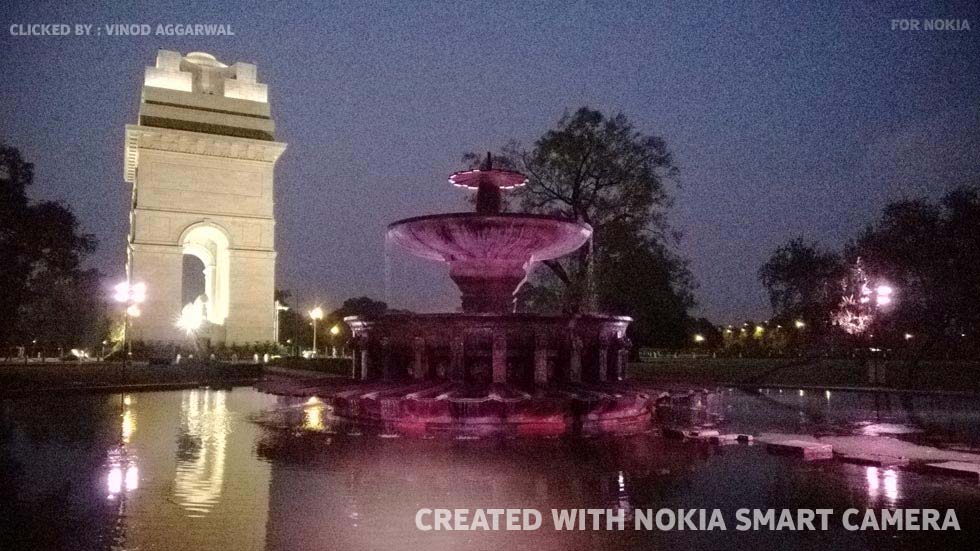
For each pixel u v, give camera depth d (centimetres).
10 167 4125
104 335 7675
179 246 6381
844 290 4331
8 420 2031
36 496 1024
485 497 1008
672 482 1104
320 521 888
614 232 3856
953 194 4000
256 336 6525
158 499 1002
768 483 1097
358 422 1811
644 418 1845
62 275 4612
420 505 966
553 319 1764
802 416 2042
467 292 2030
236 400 2806
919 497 1007
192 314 6412
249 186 6675
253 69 7081
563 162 3875
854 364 3959
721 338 9169
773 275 5478
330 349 8675
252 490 1055
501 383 1736
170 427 1839
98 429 1802
